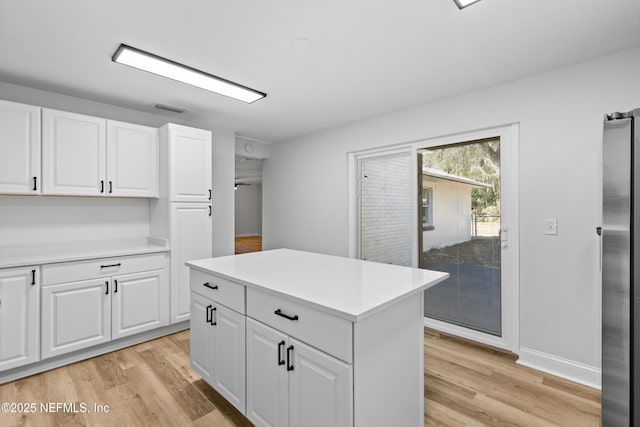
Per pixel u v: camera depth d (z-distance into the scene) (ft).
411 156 10.76
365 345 4.04
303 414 4.45
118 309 8.66
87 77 8.01
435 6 5.34
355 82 8.48
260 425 5.15
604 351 3.95
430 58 7.17
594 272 7.09
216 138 13.17
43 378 7.27
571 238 7.39
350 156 12.63
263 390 5.10
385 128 11.28
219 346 6.08
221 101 9.90
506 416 5.98
